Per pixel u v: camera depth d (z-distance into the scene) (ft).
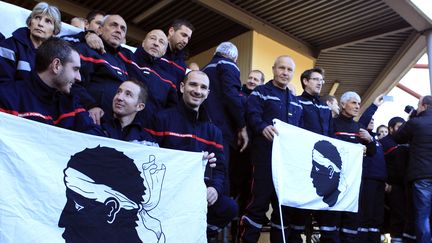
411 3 19.51
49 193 5.50
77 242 5.61
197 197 7.31
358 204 12.05
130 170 6.50
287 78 10.48
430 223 12.48
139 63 9.55
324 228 10.79
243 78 24.17
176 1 22.70
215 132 8.87
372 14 23.11
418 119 12.24
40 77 6.32
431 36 21.61
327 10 22.95
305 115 11.14
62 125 6.49
